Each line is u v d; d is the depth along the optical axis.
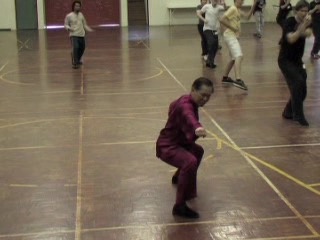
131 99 9.88
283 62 7.93
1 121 8.39
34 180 5.81
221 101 9.57
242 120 8.22
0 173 6.04
